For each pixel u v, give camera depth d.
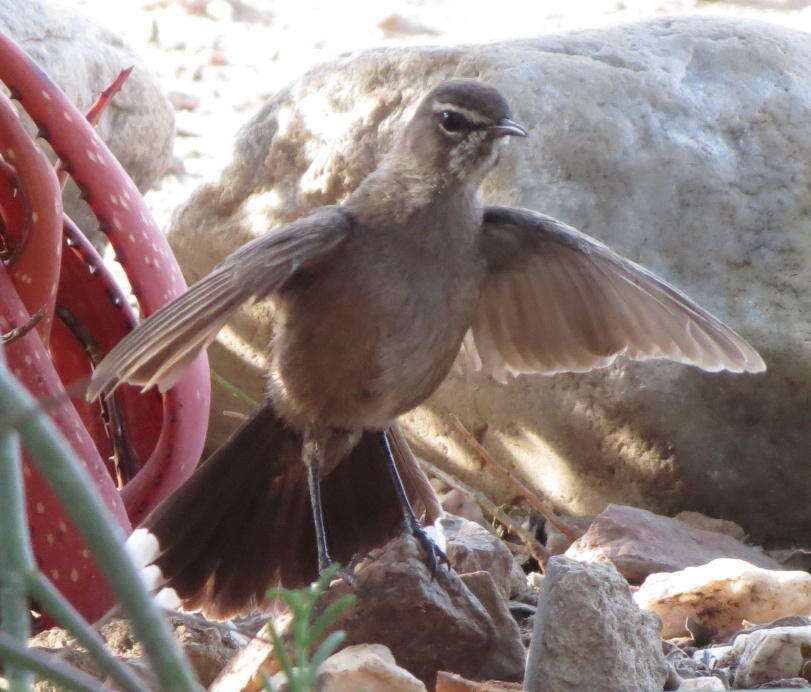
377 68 12.39
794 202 11.37
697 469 11.04
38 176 7.99
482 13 27.17
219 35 25.62
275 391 8.46
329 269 8.07
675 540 10.26
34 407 2.75
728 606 9.02
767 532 11.13
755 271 11.16
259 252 7.09
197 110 22.19
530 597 9.62
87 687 2.90
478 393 11.62
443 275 8.23
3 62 8.77
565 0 27.70
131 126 14.35
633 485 11.28
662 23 12.73
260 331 12.23
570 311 8.85
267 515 8.60
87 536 2.76
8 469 2.89
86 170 8.97
